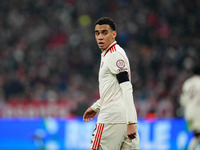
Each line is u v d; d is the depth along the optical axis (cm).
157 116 5262
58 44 7525
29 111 5128
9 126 4050
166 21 8281
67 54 7138
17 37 7531
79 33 7694
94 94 5922
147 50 7438
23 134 4031
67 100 5156
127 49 7450
